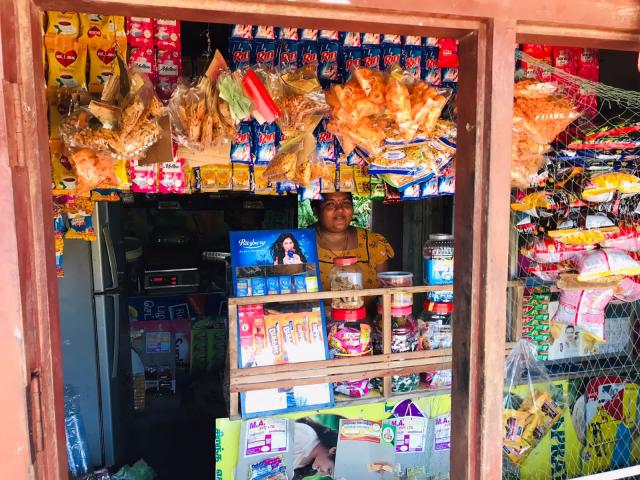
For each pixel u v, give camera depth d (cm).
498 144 98
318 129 185
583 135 195
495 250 100
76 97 149
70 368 281
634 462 242
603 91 172
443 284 213
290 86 152
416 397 211
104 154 142
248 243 209
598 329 206
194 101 142
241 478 201
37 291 81
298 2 85
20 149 76
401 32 97
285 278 207
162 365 414
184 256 448
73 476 244
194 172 187
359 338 203
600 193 200
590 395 235
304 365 195
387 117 152
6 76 74
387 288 203
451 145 187
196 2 83
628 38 104
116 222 318
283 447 204
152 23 164
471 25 95
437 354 208
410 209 356
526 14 95
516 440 198
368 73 146
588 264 201
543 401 201
